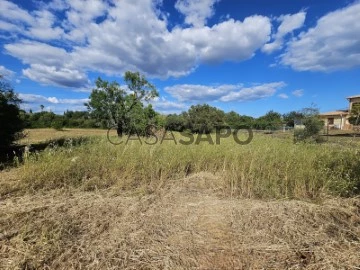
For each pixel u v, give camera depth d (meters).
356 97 28.06
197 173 4.26
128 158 4.37
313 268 1.82
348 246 2.10
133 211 2.71
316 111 11.22
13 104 6.76
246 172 3.86
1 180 3.72
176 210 2.78
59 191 3.34
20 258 1.86
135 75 15.19
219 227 2.38
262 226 2.42
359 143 6.42
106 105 14.81
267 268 1.83
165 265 1.83
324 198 3.15
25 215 2.53
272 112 37.12
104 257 1.91
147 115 15.47
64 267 1.80
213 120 25.30
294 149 4.93
